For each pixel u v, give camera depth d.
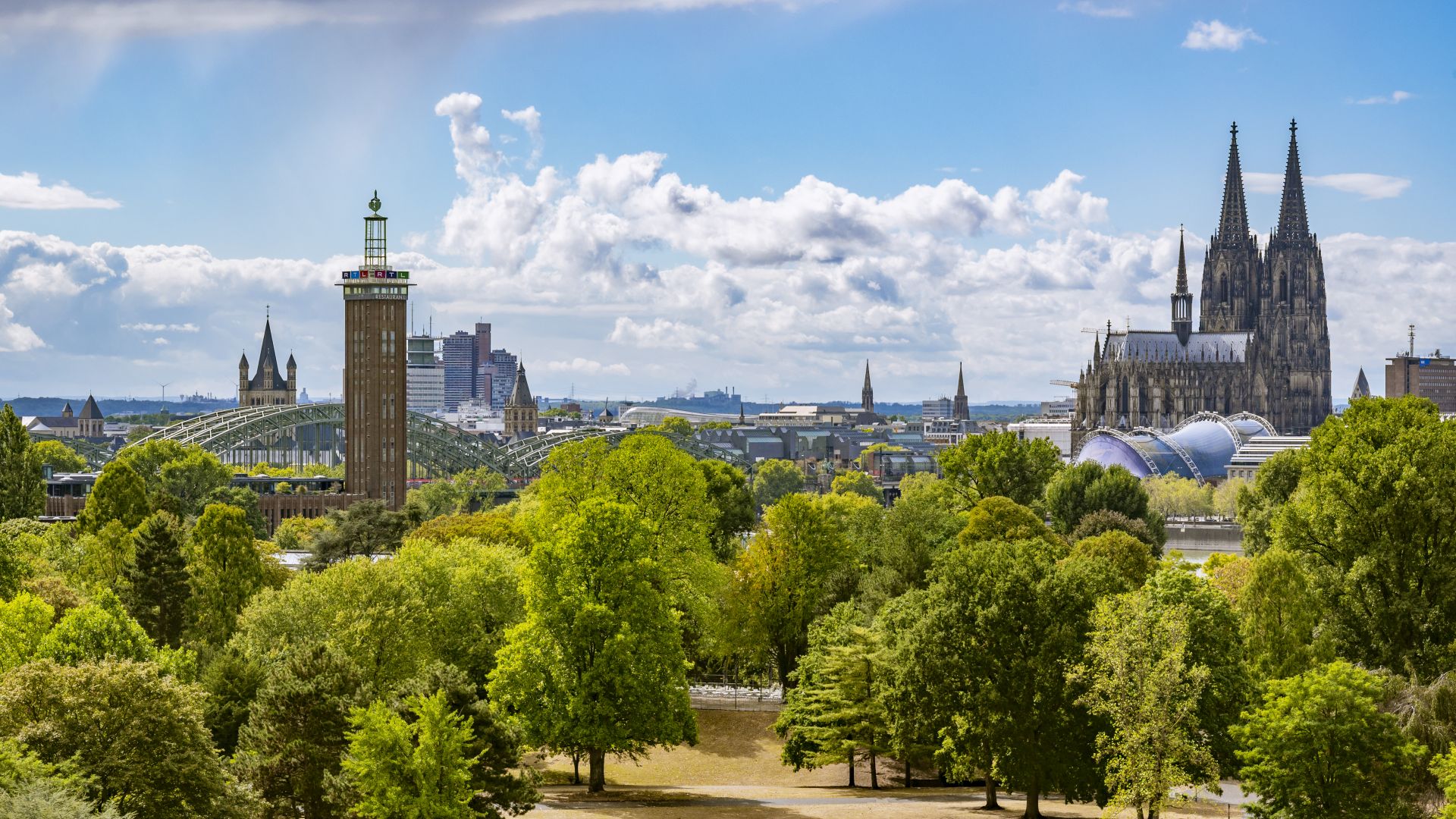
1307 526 127.88
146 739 73.75
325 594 115.12
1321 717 83.62
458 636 122.81
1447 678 96.62
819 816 94.62
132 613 133.38
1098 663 88.88
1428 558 120.19
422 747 77.69
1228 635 99.56
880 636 110.12
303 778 82.50
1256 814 86.94
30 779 64.31
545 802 98.75
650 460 138.62
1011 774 92.56
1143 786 85.81
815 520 142.75
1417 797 89.38
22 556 143.50
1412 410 150.50
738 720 133.12
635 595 103.56
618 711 102.31
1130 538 164.62
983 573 97.75
